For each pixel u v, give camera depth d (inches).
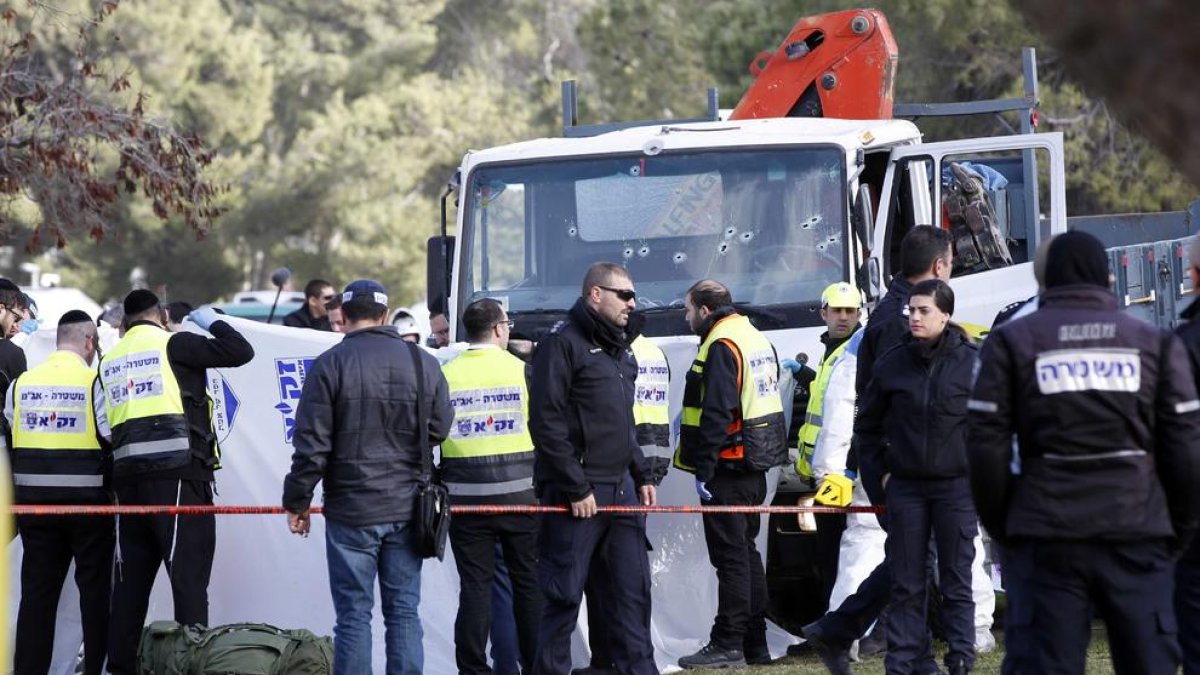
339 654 587.8
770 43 2161.7
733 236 815.1
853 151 813.2
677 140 830.5
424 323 1822.1
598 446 604.4
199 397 671.1
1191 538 434.6
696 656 705.6
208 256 3986.2
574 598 600.7
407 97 4234.7
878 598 617.6
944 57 2032.5
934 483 579.5
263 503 735.1
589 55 2997.0
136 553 662.5
